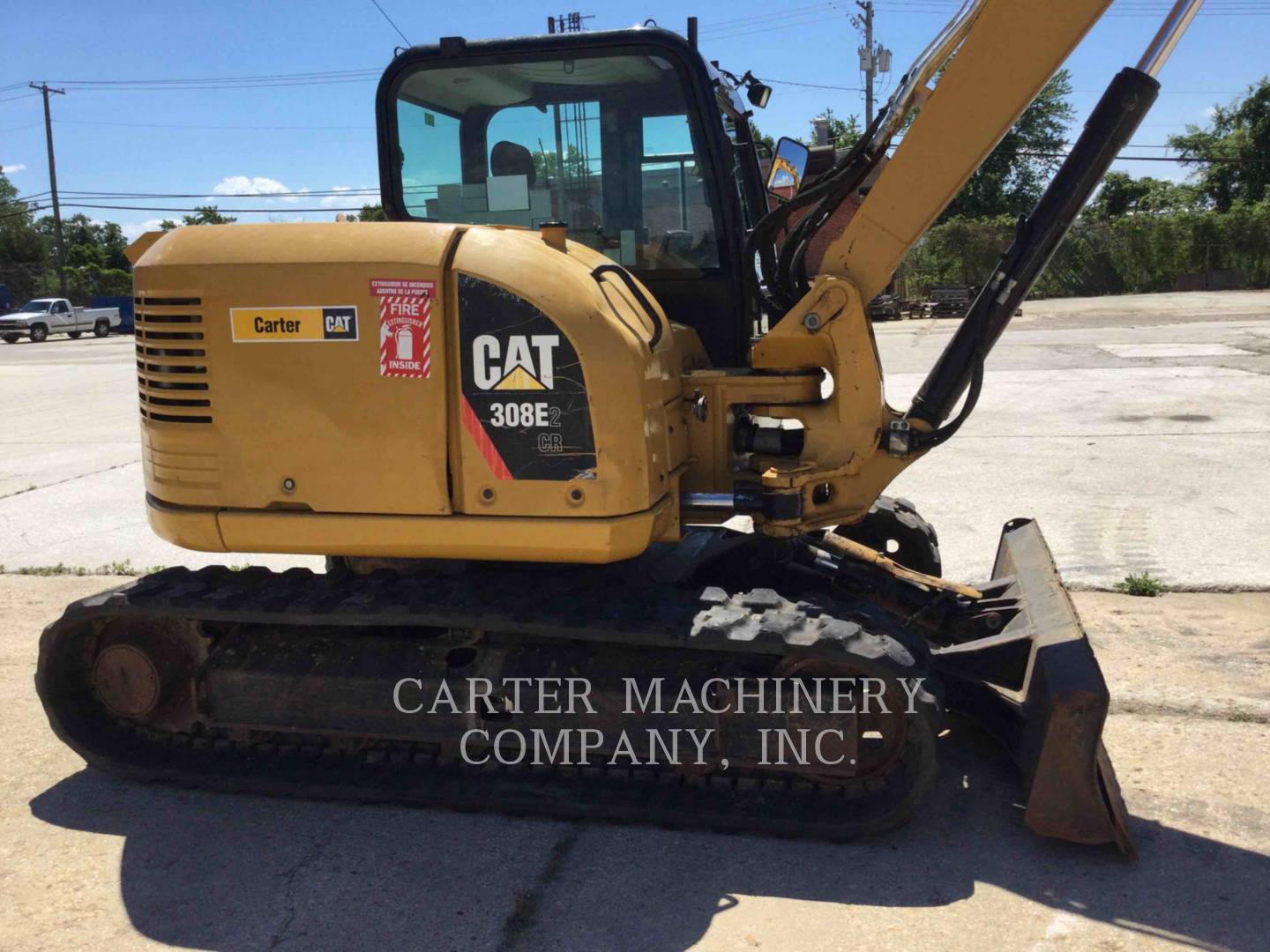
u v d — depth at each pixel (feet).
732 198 12.61
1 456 34.58
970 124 10.66
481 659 11.34
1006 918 9.39
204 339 10.70
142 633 12.10
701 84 12.17
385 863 10.55
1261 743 12.48
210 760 12.26
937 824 11.00
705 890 9.93
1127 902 9.58
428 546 10.58
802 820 10.68
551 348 10.03
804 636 10.23
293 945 9.29
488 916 9.62
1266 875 9.94
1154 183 162.30
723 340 12.93
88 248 202.90
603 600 11.07
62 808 11.83
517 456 10.23
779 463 11.98
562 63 12.39
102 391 54.85
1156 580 18.06
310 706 11.66
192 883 10.28
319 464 10.60
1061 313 84.23
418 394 10.28
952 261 116.57
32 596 19.76
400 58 12.64
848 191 11.89
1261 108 151.64
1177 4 10.28
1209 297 100.63
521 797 11.28
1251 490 23.73
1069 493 24.17
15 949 9.29
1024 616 12.14
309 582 11.92
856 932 9.24
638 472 10.18
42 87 140.87
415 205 13.23
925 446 11.66
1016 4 10.25
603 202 12.81
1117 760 12.17
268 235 10.68
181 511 11.02
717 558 13.01
